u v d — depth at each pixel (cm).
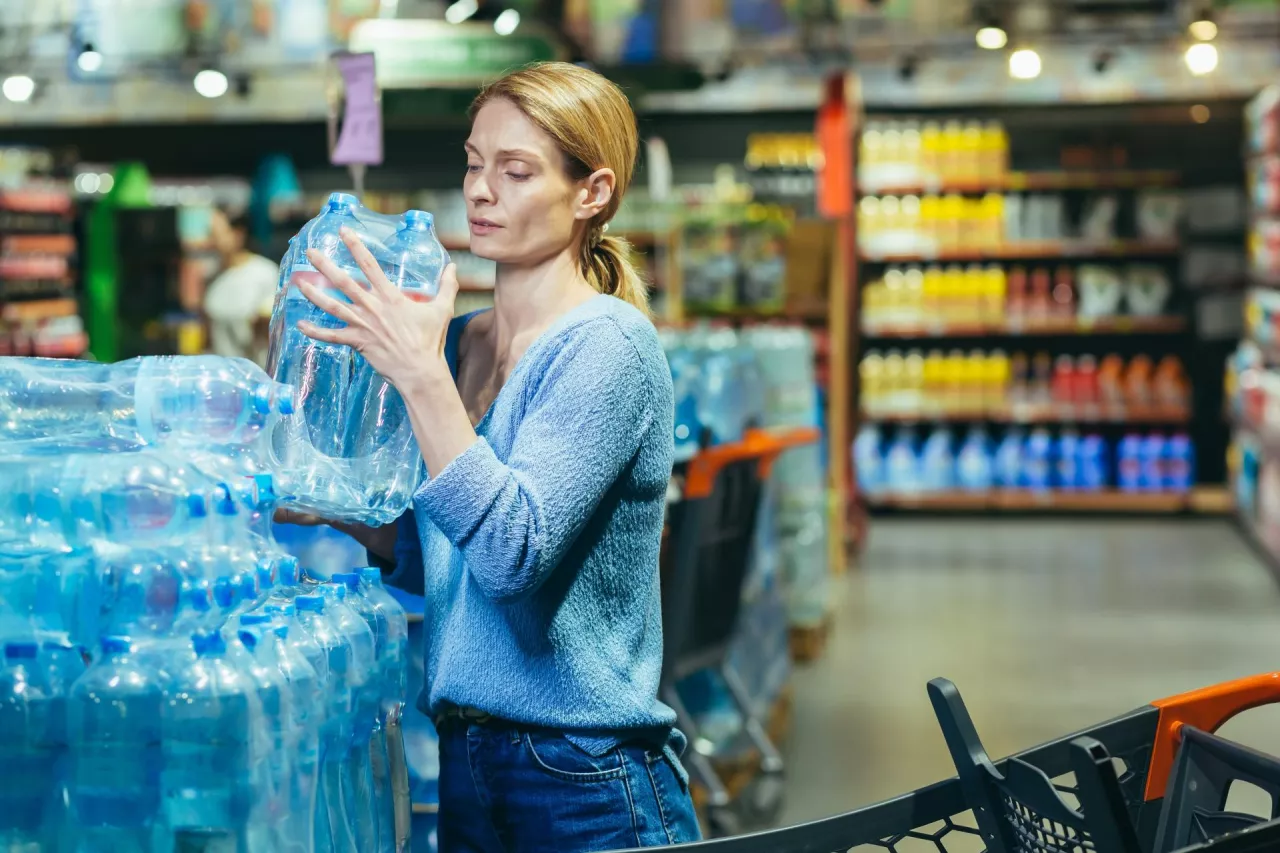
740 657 483
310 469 188
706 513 375
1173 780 188
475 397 197
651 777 187
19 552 165
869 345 1116
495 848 189
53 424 188
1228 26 991
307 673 168
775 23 883
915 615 723
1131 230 1077
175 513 163
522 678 180
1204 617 712
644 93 750
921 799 179
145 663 160
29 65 862
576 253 192
